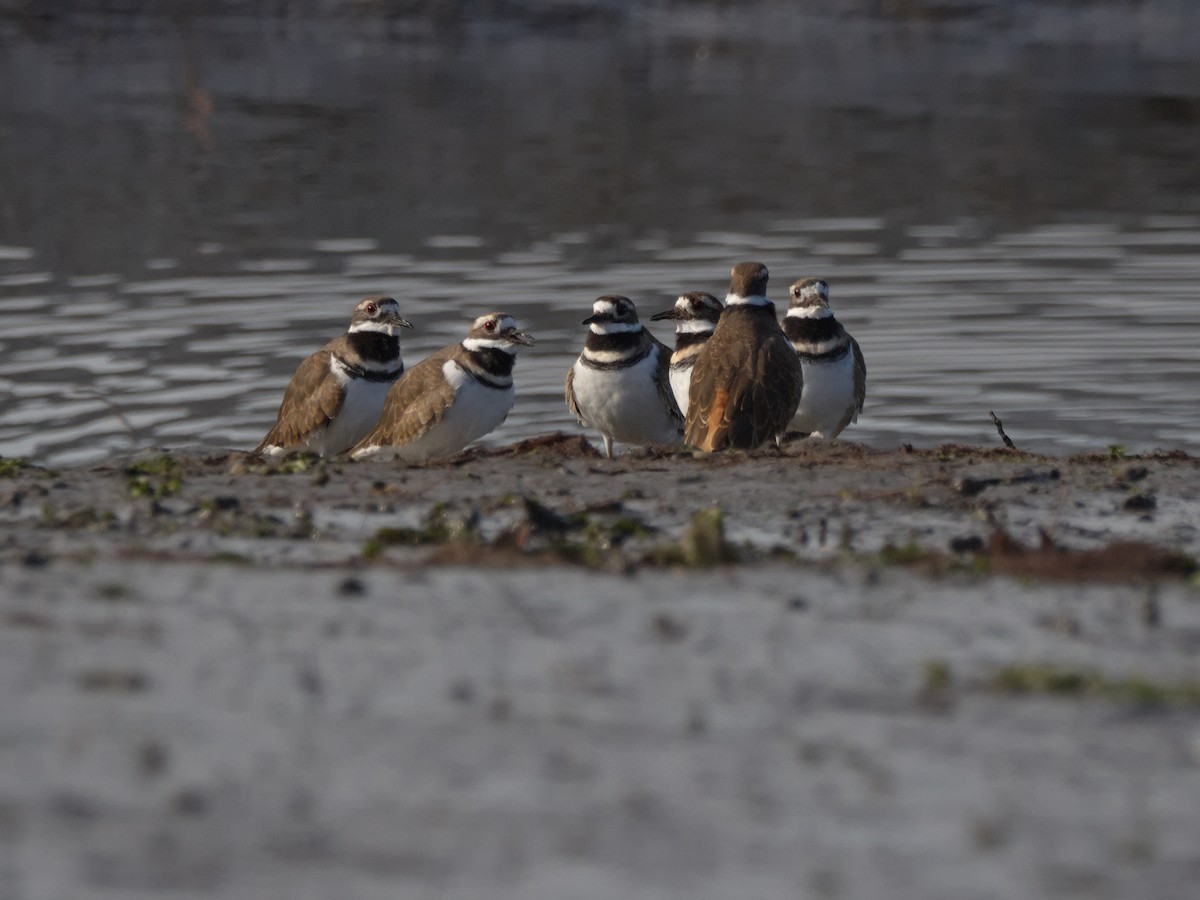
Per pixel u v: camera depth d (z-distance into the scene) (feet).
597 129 115.85
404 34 150.51
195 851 17.81
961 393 63.46
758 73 136.36
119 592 28.86
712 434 50.14
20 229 88.07
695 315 57.16
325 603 28.35
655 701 23.17
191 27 150.00
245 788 19.62
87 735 21.24
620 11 155.84
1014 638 26.99
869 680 24.38
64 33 146.30
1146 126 116.26
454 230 88.43
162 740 21.11
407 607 28.14
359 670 24.27
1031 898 17.22
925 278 79.41
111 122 116.06
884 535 36.63
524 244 85.56
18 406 60.59
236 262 81.82
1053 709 23.11
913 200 95.81
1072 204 94.99
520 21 153.99
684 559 32.40
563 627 27.02
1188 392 63.36
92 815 18.70
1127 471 42.93
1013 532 37.06
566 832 18.67
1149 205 94.84
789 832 18.84
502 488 41.27
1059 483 42.04
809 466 44.27
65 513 37.78
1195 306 74.69
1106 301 75.61
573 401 55.01
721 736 21.83
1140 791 20.18
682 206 94.02
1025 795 20.02
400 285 77.56
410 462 45.21
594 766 20.67
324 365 55.16
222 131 113.70
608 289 76.74
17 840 17.98
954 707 23.13
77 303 74.69
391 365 55.36
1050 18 152.56
